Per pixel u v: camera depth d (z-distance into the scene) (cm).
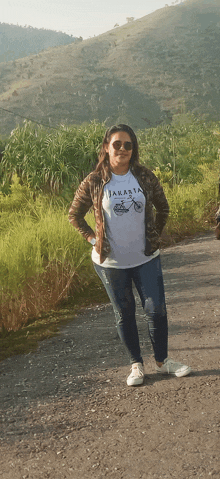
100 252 318
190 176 1372
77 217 332
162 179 1231
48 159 1052
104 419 291
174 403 302
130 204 307
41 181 1027
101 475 236
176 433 267
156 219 338
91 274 635
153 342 343
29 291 523
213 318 466
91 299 571
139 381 332
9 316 486
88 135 1129
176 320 473
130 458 247
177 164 1419
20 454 260
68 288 575
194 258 748
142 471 236
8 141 1105
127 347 340
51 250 577
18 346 433
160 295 329
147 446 257
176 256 780
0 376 371
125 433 272
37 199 898
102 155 314
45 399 324
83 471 240
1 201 859
